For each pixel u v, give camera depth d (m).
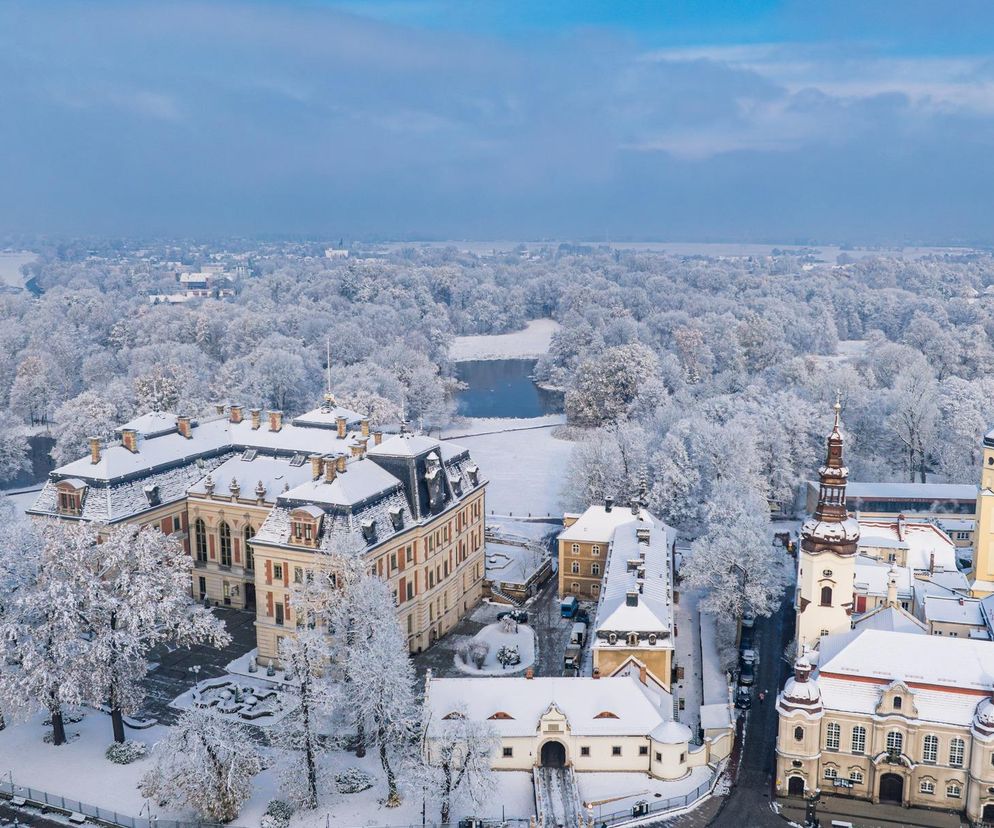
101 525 117.88
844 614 111.88
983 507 134.12
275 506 126.12
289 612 118.94
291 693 98.81
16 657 100.31
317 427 157.00
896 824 91.38
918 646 97.50
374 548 117.19
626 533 142.25
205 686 117.25
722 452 179.12
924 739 93.50
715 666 125.94
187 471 144.38
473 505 145.62
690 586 147.00
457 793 90.12
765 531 139.75
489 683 101.06
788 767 95.44
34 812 92.44
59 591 99.25
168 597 106.25
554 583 157.25
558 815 90.00
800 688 95.25
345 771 97.88
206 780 88.56
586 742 97.81
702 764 100.38
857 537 111.31
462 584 142.38
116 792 95.44
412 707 96.06
